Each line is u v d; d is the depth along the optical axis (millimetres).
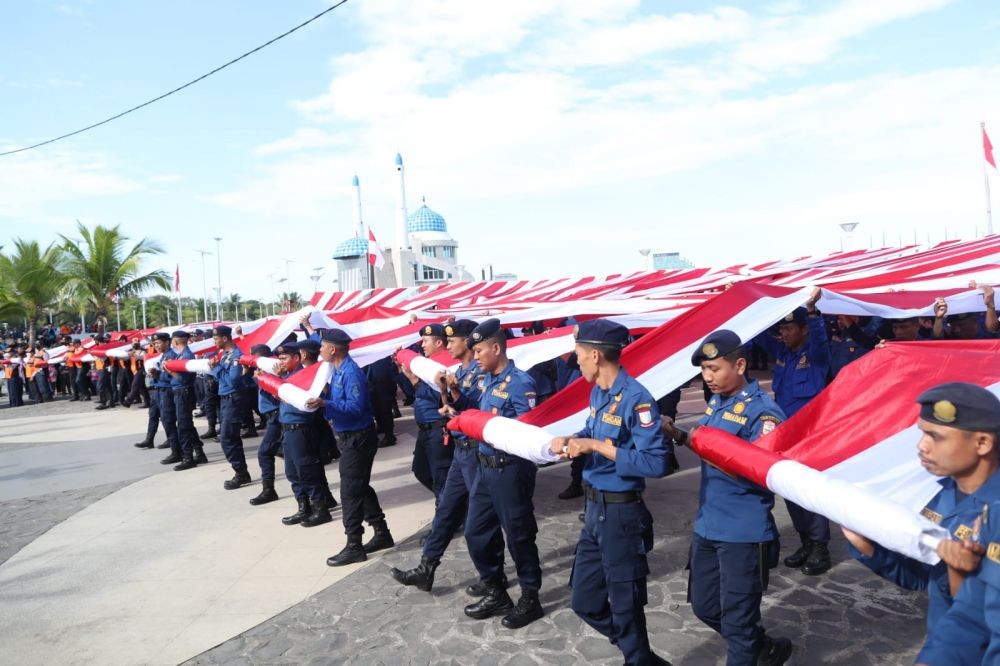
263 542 6242
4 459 11469
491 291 18344
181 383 9438
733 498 3105
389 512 6926
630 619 3264
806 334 5383
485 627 4324
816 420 3195
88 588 5430
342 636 4340
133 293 30000
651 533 3342
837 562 4996
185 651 4289
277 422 7371
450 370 5414
